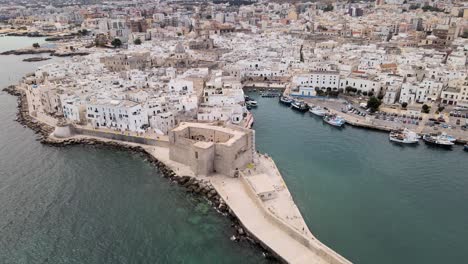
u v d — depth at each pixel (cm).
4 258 10981
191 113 19825
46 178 15325
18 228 12225
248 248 11356
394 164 16625
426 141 18575
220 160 15238
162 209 13325
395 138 18850
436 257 11056
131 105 19075
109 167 16350
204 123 18312
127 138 18688
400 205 13575
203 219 12775
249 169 15462
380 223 12562
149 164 16650
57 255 11100
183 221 12662
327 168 16250
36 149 18150
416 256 11094
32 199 13812
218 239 11781
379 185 14888
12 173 15712
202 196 14088
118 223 12525
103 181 15138
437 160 16912
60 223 12494
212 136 16288
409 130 19538
